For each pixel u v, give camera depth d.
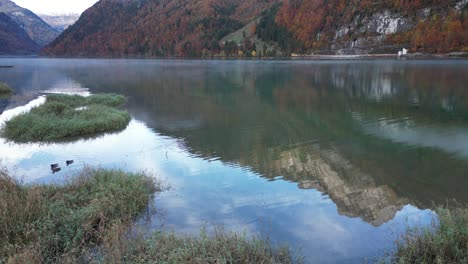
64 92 36.56
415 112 21.72
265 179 10.98
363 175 11.15
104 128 18.45
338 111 22.77
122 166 12.52
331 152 13.69
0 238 6.34
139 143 15.77
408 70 58.75
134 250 6.27
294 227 7.80
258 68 74.81
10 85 44.19
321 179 10.94
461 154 12.96
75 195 8.30
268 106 25.55
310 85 39.28
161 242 6.48
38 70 78.19
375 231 7.59
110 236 6.69
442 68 62.66
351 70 62.59
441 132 16.38
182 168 12.20
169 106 26.55
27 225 6.57
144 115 22.94
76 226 7.01
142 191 9.10
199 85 41.53
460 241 6.05
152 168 12.26
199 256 5.93
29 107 27.12
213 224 7.93
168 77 54.34
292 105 25.69
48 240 6.46
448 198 9.31
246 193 9.88
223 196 9.66
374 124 18.58
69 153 14.37
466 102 25.11
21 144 15.75
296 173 11.49
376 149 13.94
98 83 46.19
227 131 17.81
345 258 6.51
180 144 15.48
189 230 7.57
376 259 6.40
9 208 6.95
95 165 12.62
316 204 9.09
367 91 32.81
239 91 35.00
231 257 5.93
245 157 13.38
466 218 6.78
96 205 7.67
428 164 12.04
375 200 9.29
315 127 18.22
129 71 70.94
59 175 11.61
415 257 6.03
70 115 20.55
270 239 7.23
